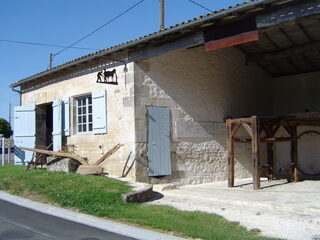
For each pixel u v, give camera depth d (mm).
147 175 9656
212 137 11539
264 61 13586
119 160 9883
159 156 9992
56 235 5113
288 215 6637
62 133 11805
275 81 15219
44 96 12953
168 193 9094
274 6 7094
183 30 8359
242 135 12625
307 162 13945
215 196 8477
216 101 11891
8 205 7324
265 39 11812
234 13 7355
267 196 8477
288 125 11398
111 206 6977
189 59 11172
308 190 9594
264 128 11836
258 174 9789
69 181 8422
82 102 11633
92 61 10984
